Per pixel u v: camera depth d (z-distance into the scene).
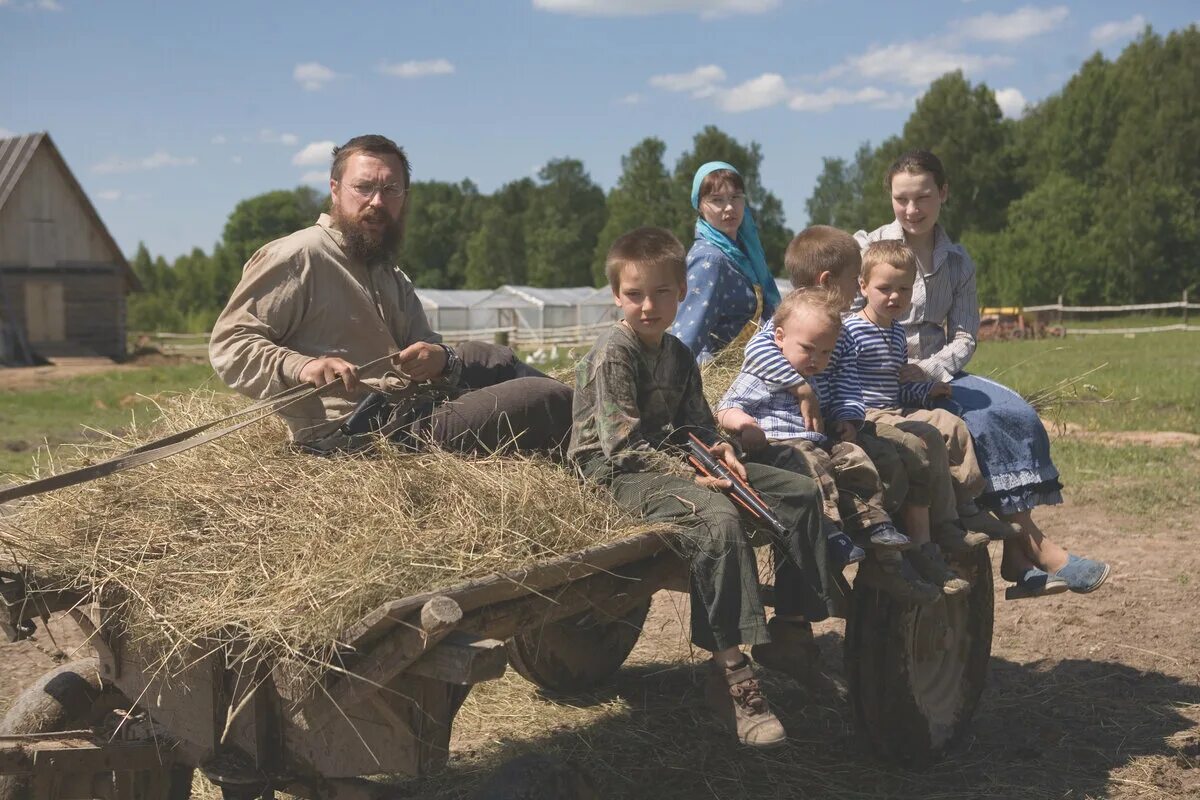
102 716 3.61
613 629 5.24
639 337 3.72
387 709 2.84
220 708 3.07
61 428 14.24
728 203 5.25
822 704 5.05
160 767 3.40
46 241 35.16
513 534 3.07
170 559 3.03
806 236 4.64
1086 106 69.75
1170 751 4.57
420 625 2.65
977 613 4.63
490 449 3.76
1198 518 8.48
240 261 113.25
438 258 129.62
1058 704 5.08
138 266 116.56
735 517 3.37
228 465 3.50
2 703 4.96
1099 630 6.07
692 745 4.66
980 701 5.08
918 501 4.09
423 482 3.23
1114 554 7.53
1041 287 58.00
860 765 4.46
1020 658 5.70
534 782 2.91
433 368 3.99
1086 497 9.09
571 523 3.26
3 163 34.78
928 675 4.50
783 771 4.41
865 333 4.40
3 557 3.12
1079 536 7.99
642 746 4.65
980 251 60.69
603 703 5.12
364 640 2.71
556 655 5.02
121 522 3.22
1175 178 61.03
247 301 3.91
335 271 4.03
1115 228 57.88
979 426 4.56
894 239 4.88
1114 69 71.56
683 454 3.66
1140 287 57.62
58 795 3.44
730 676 3.41
